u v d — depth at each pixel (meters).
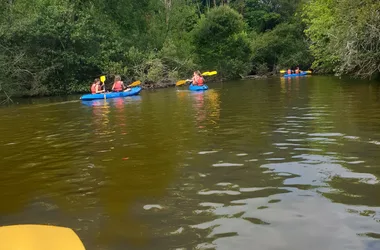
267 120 7.52
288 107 9.47
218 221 2.88
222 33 32.44
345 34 14.88
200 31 32.31
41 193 3.77
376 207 2.99
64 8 22.06
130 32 27.70
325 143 5.23
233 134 6.22
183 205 3.24
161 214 3.07
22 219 3.14
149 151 5.30
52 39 20.73
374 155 4.49
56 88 21.66
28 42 19.98
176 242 2.57
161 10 30.52
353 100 10.12
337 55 16.84
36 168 4.72
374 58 14.84
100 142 6.14
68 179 4.19
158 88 23.41
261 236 2.61
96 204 3.38
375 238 2.50
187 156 4.90
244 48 33.94
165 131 6.84
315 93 13.14
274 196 3.34
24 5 21.69
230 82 26.11
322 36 22.34
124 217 3.05
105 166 4.63
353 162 4.25
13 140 6.74
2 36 19.05
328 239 2.52
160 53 26.58
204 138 6.00
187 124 7.52
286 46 38.16
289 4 47.22
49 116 10.23
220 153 4.97
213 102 11.75
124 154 5.20
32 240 2.21
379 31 13.84
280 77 29.98
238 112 9.01
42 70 20.39
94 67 22.97
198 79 18.95
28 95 20.33
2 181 4.23
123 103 12.91
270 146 5.23
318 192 3.38
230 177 3.93
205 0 56.22
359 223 2.73
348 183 3.57
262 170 4.12
